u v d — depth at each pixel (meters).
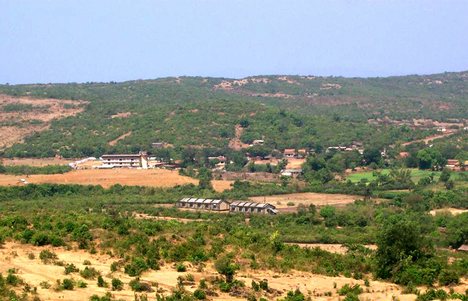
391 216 165.50
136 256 104.31
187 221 156.50
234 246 117.75
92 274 93.44
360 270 117.25
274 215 170.00
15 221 114.62
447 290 104.38
